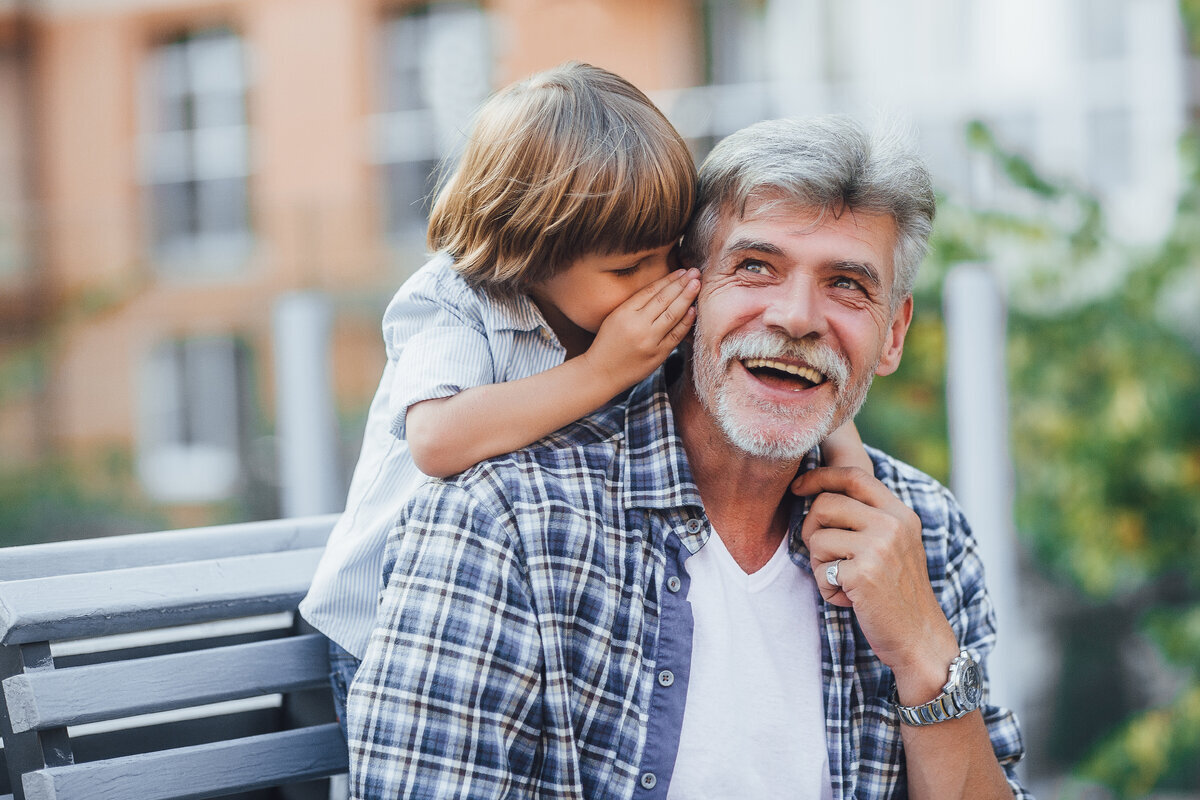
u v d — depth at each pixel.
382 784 1.38
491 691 1.41
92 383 8.26
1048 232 5.30
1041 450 5.28
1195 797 5.16
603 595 1.51
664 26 7.78
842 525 1.60
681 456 1.58
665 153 1.65
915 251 1.63
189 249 8.67
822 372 1.54
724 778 1.53
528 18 8.12
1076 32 6.86
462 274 1.72
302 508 4.42
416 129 8.59
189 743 1.66
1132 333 5.27
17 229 8.23
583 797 1.47
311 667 1.62
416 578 1.43
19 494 8.12
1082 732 5.27
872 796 1.63
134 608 1.50
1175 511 5.23
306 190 8.91
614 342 1.57
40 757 1.42
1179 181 5.46
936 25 7.14
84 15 9.36
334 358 7.15
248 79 9.09
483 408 1.56
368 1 8.70
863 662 1.65
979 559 1.83
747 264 1.56
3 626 1.42
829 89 7.33
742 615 1.60
